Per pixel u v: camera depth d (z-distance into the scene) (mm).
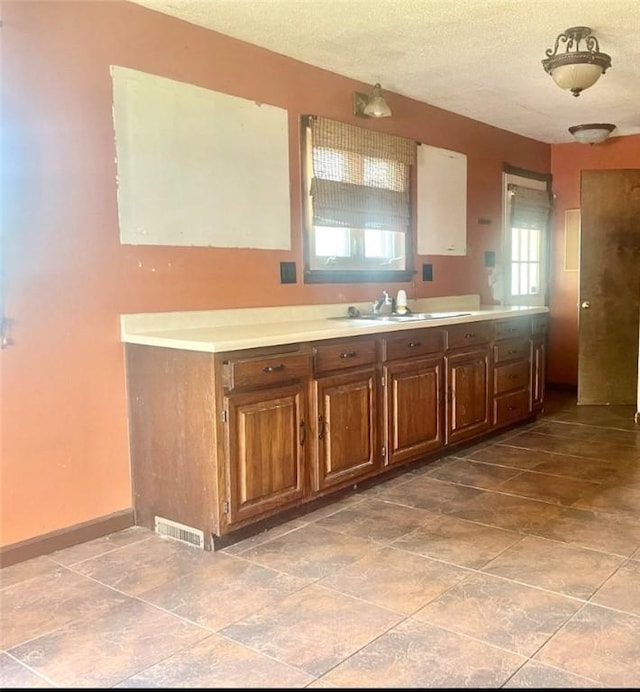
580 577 2385
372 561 2543
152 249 2980
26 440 2602
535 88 4227
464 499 3242
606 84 4160
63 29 2625
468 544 2697
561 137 5832
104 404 2846
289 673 1811
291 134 3617
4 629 2066
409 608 2170
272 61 3480
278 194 3562
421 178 4594
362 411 3293
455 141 4914
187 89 3076
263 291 3516
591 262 5469
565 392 6156
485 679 1769
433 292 4785
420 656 1886
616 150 5891
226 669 1834
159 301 3023
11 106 2486
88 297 2764
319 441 3061
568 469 3715
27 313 2574
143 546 2730
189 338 2734
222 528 2658
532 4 2918
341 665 1846
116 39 2797
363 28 3172
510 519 2969
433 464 3836
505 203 5551
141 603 2229
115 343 2873
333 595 2270
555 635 1991
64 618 2133
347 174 3949
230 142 3291
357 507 3145
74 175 2688
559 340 6332
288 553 2631
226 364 2637
